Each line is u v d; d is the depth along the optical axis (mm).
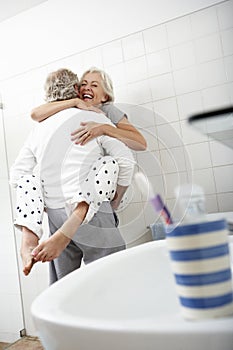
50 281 1113
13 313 1827
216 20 1154
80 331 244
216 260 271
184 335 206
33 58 1817
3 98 1867
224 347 200
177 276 284
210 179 664
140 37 1485
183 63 1283
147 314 356
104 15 1625
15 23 1861
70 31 1721
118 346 226
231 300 271
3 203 1855
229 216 290
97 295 381
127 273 419
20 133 1834
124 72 1527
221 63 770
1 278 1860
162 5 1439
